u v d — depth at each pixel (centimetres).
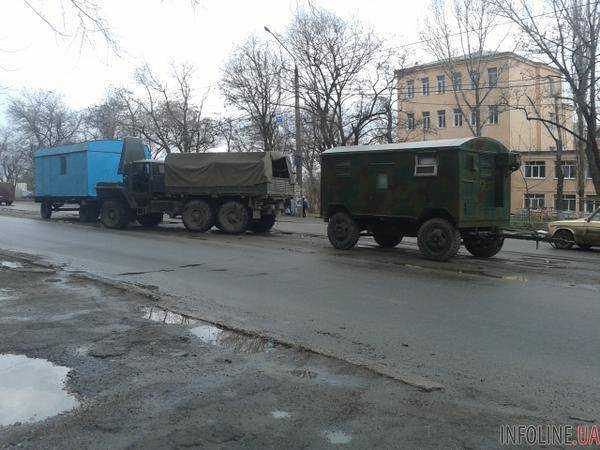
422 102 5847
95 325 683
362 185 1452
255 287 956
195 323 698
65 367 525
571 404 444
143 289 919
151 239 1772
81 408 427
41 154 2639
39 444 369
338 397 452
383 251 1486
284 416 414
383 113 3275
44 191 2628
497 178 1375
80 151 2448
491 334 655
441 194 1297
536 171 5284
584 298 866
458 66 4616
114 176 2498
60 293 881
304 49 3262
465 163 1282
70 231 2022
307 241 1758
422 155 1329
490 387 481
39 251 1430
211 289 935
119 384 480
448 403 443
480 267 1202
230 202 2011
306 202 3522
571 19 2494
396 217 1386
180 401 442
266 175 1945
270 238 1862
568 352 583
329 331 667
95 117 6006
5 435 382
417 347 602
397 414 420
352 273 1110
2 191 4709
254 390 467
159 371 514
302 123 3647
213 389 469
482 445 370
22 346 591
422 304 822
